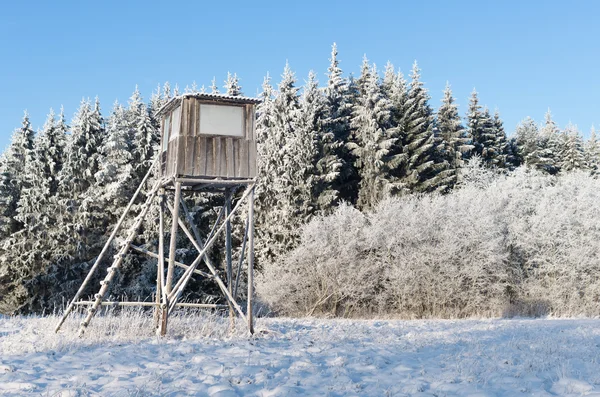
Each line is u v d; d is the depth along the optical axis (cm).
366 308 3206
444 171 4162
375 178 3884
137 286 3334
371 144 3869
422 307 3112
